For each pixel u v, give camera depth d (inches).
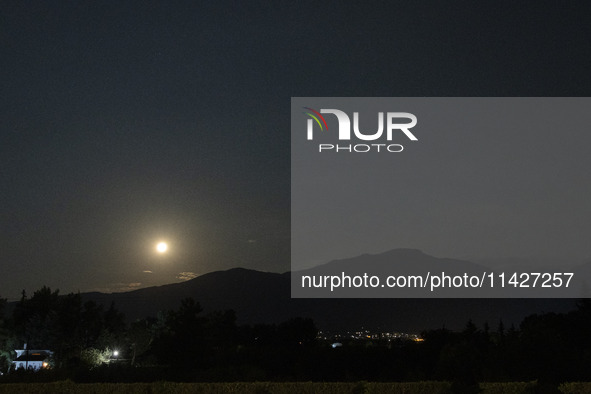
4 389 1533.0
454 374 1795.0
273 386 1523.1
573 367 1738.4
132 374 2241.6
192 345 2625.5
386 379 2105.1
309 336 3774.6
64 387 1556.3
